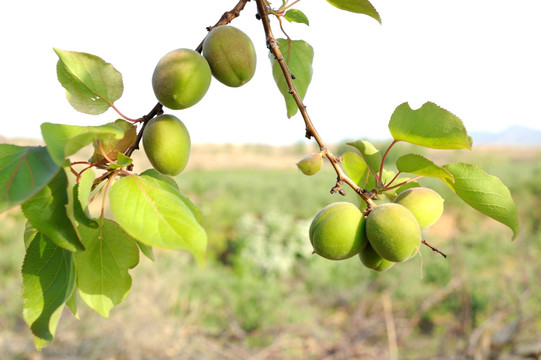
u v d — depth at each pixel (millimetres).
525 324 5777
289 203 21469
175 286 7781
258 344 7676
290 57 2137
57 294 1277
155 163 1533
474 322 8266
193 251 1124
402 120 1506
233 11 1686
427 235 12391
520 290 7355
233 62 1622
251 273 12703
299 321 8227
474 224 16281
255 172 40156
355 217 1610
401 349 6598
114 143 1369
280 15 1999
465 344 6090
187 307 8102
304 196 22469
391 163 20828
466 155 32531
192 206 1322
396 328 6715
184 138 1548
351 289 9508
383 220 1525
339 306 9578
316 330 6637
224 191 24984
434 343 6883
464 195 1615
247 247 13758
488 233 14297
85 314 6461
